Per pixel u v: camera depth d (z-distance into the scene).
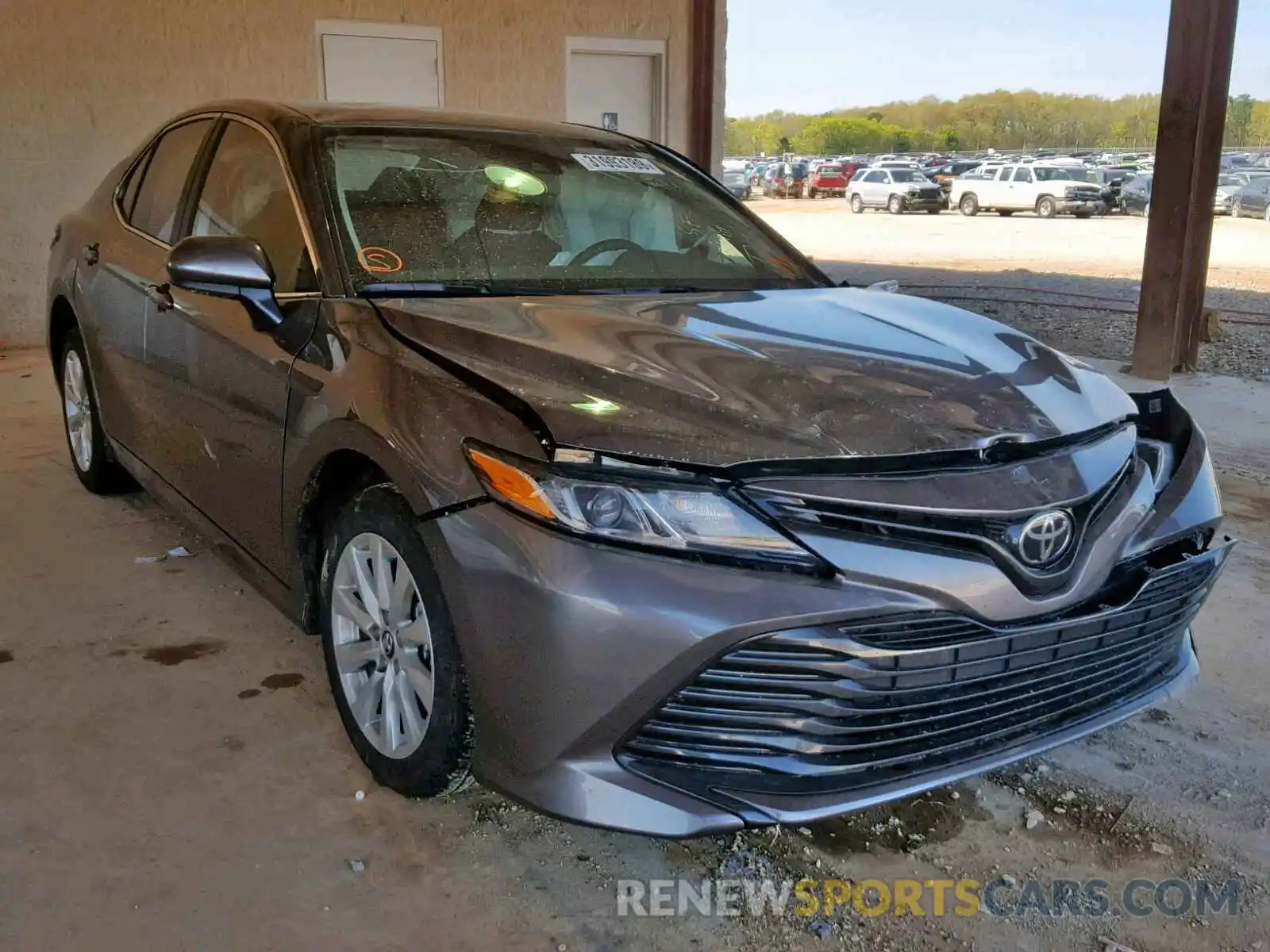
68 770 2.61
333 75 9.32
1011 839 2.50
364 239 2.86
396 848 2.37
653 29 10.63
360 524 2.45
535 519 2.00
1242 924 2.23
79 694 2.97
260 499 2.89
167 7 8.61
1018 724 2.29
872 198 34.72
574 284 2.99
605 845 2.42
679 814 2.01
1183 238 7.59
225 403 2.99
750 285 3.26
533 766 2.08
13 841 2.34
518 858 2.36
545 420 2.07
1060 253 20.02
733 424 2.07
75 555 3.96
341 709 2.64
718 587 1.95
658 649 1.96
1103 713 2.42
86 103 8.46
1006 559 2.09
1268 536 4.59
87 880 2.23
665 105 10.86
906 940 2.16
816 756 2.08
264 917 2.14
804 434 2.07
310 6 9.12
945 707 2.17
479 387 2.22
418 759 2.35
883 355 2.47
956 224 29.22
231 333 2.96
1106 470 2.31
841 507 2.00
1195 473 2.58
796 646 1.98
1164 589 2.43
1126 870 2.39
